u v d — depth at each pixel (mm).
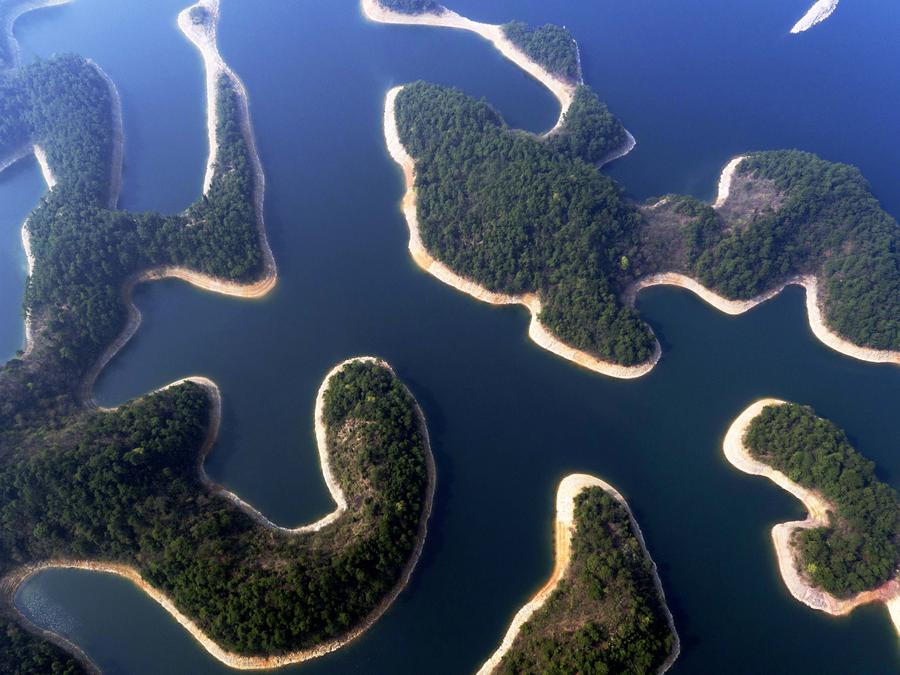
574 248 169250
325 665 115062
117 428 137625
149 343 168875
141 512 124500
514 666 108875
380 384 149375
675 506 137375
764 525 134000
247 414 153750
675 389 157625
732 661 115750
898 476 142000
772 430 141375
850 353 163375
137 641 118500
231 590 114938
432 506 136750
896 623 119000
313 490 138750
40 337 157750
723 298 173375
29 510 125562
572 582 119500
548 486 140750
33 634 118812
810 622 120562
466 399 156375
